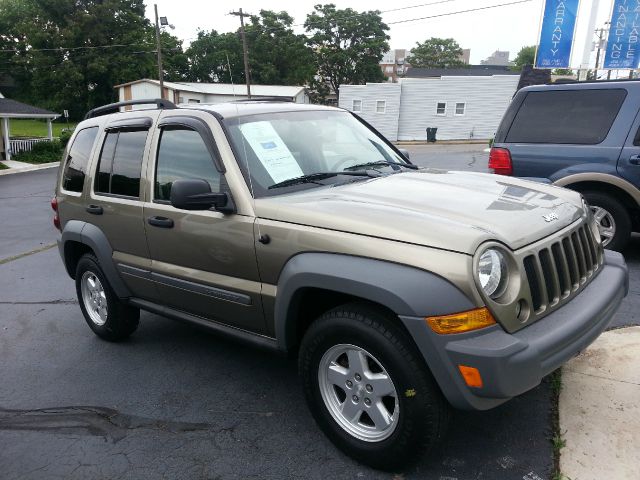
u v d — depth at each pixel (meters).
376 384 2.75
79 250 4.88
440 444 2.87
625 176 5.64
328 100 67.31
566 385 3.50
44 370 4.36
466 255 2.44
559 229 2.95
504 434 3.08
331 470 2.91
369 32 63.97
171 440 3.29
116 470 3.04
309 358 2.97
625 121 5.68
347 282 2.64
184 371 4.18
